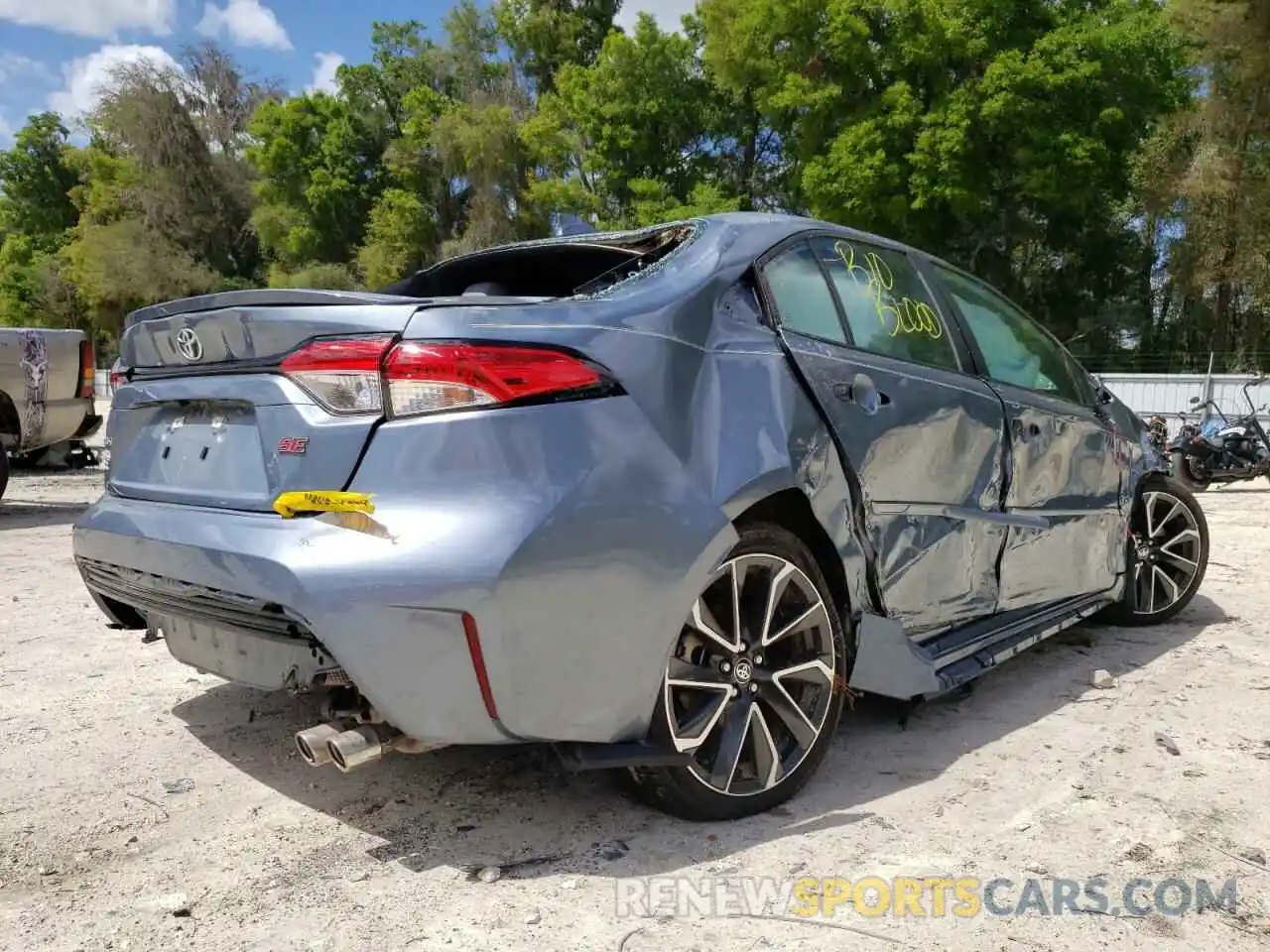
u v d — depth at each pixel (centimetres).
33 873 219
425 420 206
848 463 268
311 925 197
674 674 229
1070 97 2225
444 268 347
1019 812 253
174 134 4631
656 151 3244
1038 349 397
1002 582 342
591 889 212
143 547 239
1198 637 436
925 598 302
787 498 253
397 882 215
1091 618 464
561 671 205
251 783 269
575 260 325
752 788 246
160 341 257
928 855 229
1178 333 2783
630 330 228
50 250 5478
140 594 253
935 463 304
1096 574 406
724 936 194
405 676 197
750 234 279
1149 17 2236
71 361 809
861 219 2419
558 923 198
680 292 247
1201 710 335
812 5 2473
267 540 210
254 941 192
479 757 287
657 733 224
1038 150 2233
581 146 3431
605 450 212
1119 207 2620
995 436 333
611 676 212
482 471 203
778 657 259
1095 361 2605
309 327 218
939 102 2305
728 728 243
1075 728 318
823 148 2584
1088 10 2364
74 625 439
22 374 767
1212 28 2334
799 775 255
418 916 201
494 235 3728
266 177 4644
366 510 204
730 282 261
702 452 230
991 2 2256
